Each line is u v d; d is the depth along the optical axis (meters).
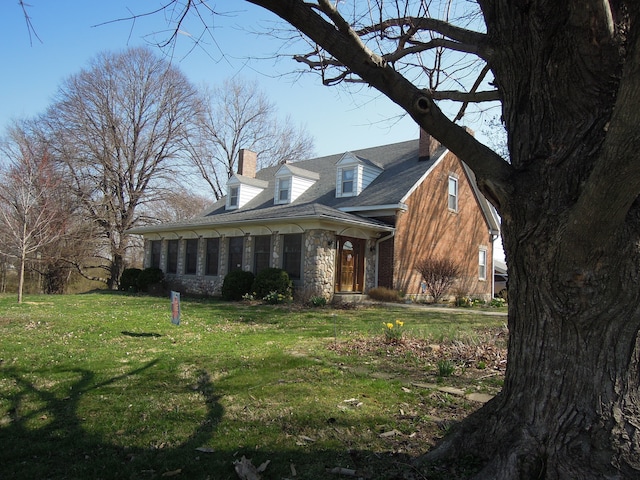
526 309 2.81
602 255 2.39
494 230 22.61
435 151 18.80
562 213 2.51
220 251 18.83
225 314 11.47
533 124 2.85
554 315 2.63
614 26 2.56
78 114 25.83
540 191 2.66
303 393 4.65
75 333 8.30
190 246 20.69
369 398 4.54
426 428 3.81
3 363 5.91
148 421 3.93
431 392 4.76
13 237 15.93
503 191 2.77
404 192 16.62
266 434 3.65
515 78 3.01
